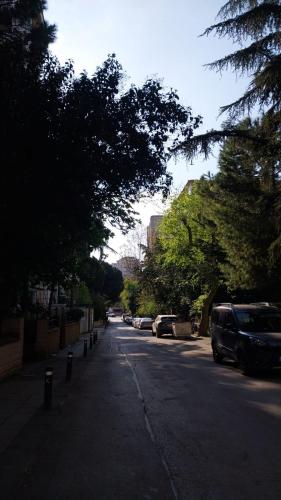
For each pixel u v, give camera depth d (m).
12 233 16.70
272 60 17.56
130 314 107.56
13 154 14.25
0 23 15.90
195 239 35.78
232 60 18.16
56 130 14.55
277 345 15.65
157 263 49.62
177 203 36.75
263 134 19.39
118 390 13.36
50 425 9.21
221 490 5.79
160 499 5.53
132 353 25.94
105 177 15.72
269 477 6.23
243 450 7.41
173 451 7.40
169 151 17.69
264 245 22.42
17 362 17.78
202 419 9.58
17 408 10.84
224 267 26.38
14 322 18.22
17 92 14.45
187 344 32.34
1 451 7.48
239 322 17.47
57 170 14.70
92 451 7.45
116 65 15.04
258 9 17.30
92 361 21.59
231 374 16.67
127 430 8.77
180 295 45.31
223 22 17.92
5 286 18.95
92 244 23.78
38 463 6.88
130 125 15.19
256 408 10.62
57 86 14.85
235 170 24.23
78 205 15.65
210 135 18.97
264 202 22.16
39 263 19.50
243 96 18.41
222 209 24.25
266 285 23.67
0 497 5.63
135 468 6.62
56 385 14.27
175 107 15.59
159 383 14.65
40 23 16.56
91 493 5.73
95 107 14.54
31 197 15.02
